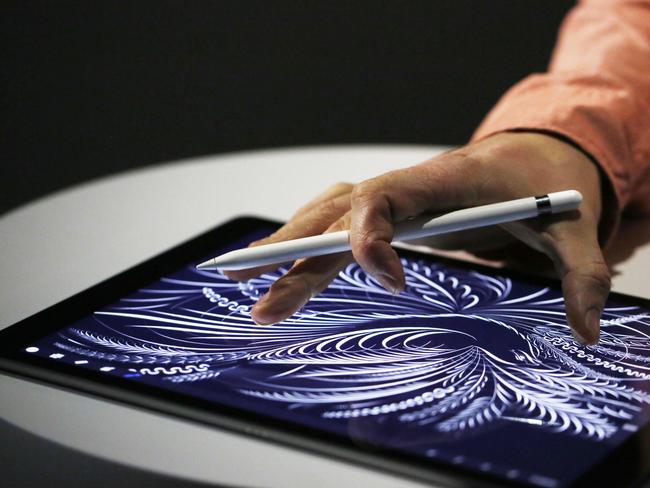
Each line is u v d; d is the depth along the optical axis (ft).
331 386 1.66
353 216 1.79
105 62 7.05
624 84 2.54
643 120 2.48
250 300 2.03
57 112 6.84
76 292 2.16
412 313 1.97
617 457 1.44
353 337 1.86
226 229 2.43
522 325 1.91
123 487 1.47
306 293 1.79
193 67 7.10
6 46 7.02
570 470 1.40
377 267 1.72
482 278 2.15
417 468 1.41
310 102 7.06
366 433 1.51
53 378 1.70
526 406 1.59
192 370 1.72
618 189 2.31
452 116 6.97
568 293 1.82
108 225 2.58
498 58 7.06
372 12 7.18
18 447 1.55
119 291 2.07
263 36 7.18
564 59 2.85
